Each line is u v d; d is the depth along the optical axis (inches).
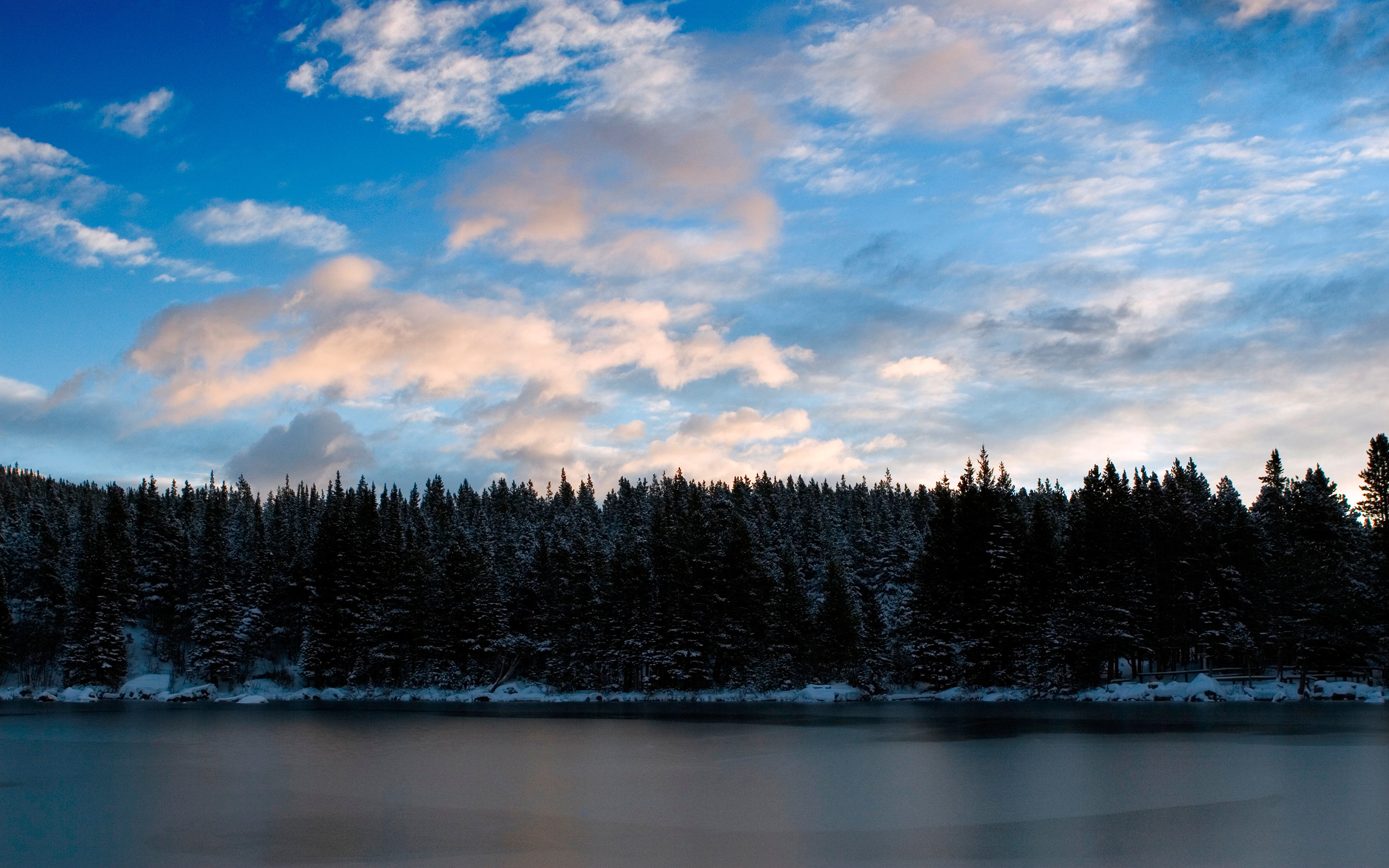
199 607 4439.0
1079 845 893.8
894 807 1104.2
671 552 4200.3
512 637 4249.5
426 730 2336.4
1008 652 3408.0
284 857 895.1
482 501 7583.7
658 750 1786.4
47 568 4690.0
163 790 1321.4
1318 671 3218.5
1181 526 3412.9
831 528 5310.0
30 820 1095.6
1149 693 3024.1
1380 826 959.0
